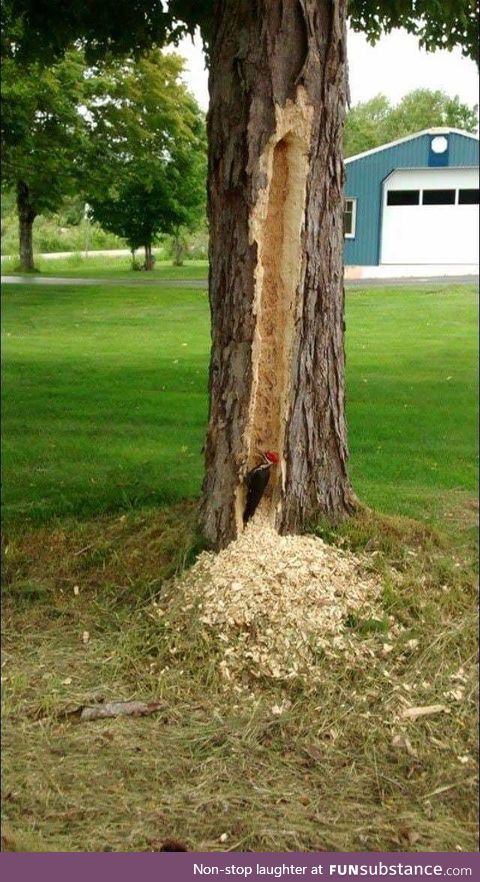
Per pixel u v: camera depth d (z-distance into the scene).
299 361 4.43
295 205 4.27
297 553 4.29
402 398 7.72
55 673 3.71
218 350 4.38
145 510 5.13
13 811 2.86
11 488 5.57
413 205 16.98
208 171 4.31
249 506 4.37
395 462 6.11
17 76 10.13
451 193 16.84
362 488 5.60
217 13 4.22
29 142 11.31
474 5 5.80
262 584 4.05
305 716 3.45
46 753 3.18
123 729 3.35
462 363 8.98
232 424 4.33
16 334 10.66
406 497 5.48
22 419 7.11
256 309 4.23
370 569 4.37
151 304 12.18
